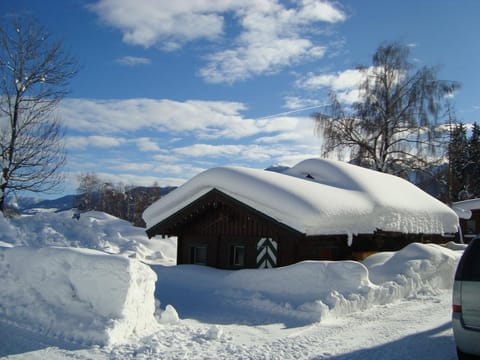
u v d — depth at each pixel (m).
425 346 7.02
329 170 16.42
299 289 10.52
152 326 8.00
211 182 13.64
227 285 11.91
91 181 60.31
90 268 7.75
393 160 30.59
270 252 13.52
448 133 30.44
